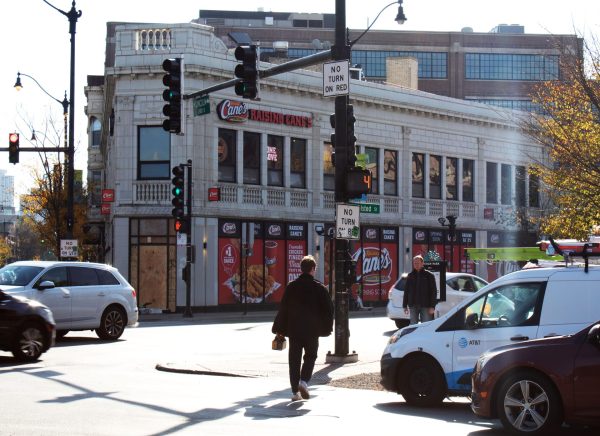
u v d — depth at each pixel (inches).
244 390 522.9
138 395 489.1
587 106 762.8
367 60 3029.0
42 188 2118.6
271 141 1676.9
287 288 476.4
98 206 2258.9
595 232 844.6
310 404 468.8
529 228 2001.7
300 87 1696.6
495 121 2095.2
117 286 908.6
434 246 1963.6
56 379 561.3
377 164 1859.0
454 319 466.9
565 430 402.9
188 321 1332.4
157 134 1562.5
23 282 829.8
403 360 472.1
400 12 1275.8
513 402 375.9
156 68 1544.0
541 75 2807.6
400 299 1077.1
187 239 1428.4
